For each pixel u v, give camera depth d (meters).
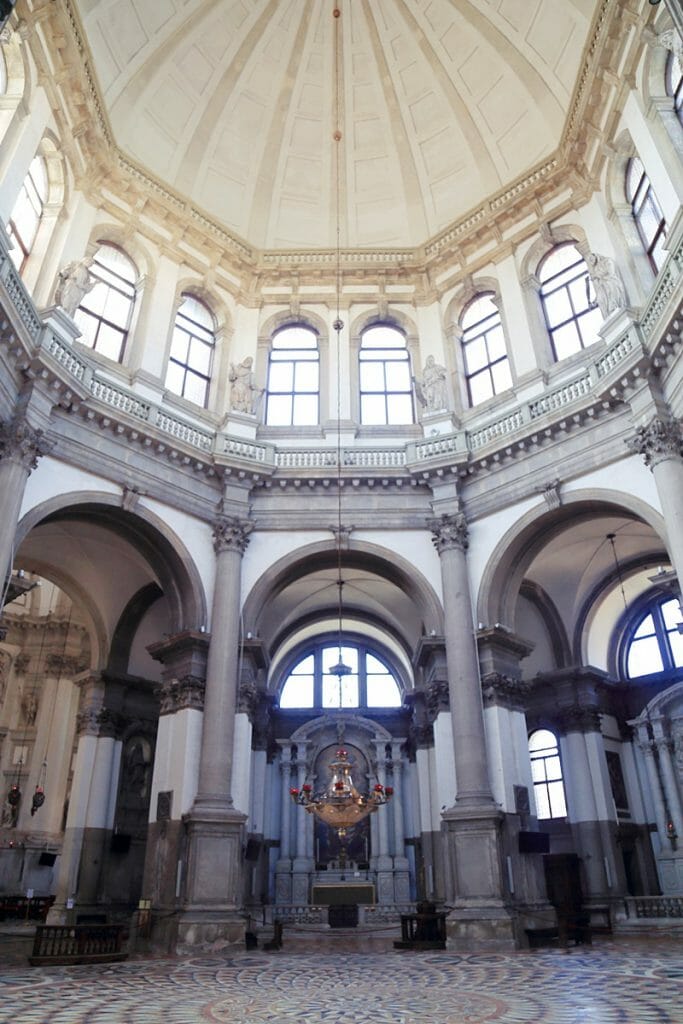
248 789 14.91
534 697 20.36
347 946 13.51
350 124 21.33
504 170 20.08
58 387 13.55
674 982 7.54
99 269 17.44
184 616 15.63
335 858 22.89
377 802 14.18
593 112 16.45
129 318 17.77
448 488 16.64
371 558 16.83
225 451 16.80
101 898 16.64
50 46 14.46
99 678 18.17
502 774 14.20
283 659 25.86
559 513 15.38
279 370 19.64
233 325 19.59
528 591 19.97
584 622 20.22
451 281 19.91
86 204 17.05
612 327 14.98
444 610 15.71
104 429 14.92
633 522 17.72
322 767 23.69
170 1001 7.03
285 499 16.98
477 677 14.84
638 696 20.34
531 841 13.77
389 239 21.36
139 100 18.67
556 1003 6.47
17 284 12.45
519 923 12.85
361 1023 5.74
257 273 20.30
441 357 19.33
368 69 20.75
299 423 18.94
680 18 10.67
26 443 12.59
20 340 12.44
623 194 16.34
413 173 21.25
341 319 20.06
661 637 20.53
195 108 19.89
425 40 20.05
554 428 15.29
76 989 7.88
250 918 14.77
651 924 15.04
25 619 25.14
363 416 19.03
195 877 13.12
